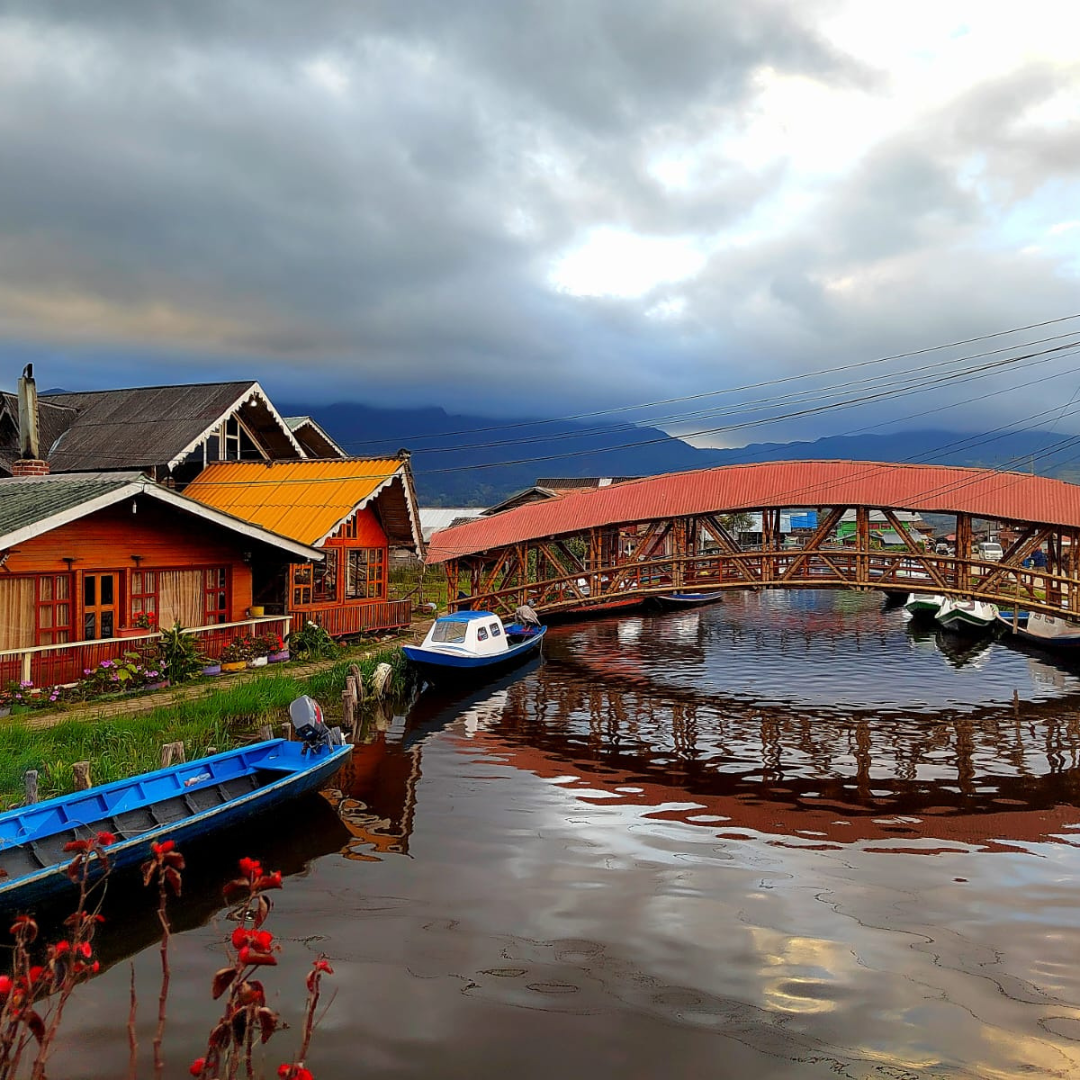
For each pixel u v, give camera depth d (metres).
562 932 10.03
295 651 25.58
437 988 8.74
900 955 9.55
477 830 13.58
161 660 20.66
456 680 26.38
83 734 15.74
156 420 32.94
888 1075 7.42
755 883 11.53
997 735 20.42
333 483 29.25
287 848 12.73
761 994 8.71
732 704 24.06
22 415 24.45
